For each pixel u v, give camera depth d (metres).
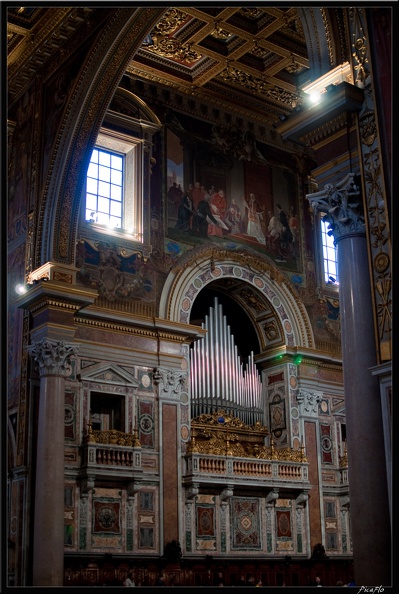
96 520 20.11
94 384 21.05
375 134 11.12
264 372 25.81
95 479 20.31
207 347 24.17
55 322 19.20
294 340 25.52
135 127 23.62
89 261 21.70
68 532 19.53
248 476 22.69
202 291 25.69
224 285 25.42
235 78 24.70
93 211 22.44
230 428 23.94
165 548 21.00
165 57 23.64
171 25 22.17
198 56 23.64
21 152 21.98
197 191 24.67
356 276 11.28
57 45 20.62
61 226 19.77
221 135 25.80
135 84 23.98
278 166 27.05
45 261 19.66
